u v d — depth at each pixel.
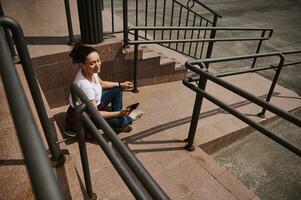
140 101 3.48
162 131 2.88
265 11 11.38
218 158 3.15
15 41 1.24
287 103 4.28
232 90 1.80
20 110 0.67
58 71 2.85
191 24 8.45
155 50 4.16
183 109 3.38
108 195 2.02
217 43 7.17
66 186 1.50
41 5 4.48
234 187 2.20
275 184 2.90
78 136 1.50
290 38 8.34
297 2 13.61
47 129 1.48
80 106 1.39
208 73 1.97
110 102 2.88
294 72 5.92
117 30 3.67
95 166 2.26
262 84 4.82
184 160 2.46
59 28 3.50
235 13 10.59
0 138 1.64
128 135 2.76
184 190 2.15
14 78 0.77
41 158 0.58
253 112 3.79
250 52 6.87
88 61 2.17
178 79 4.13
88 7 2.77
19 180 1.41
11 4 4.46
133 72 3.52
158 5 9.99
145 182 0.95
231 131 3.18
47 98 2.93
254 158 3.20
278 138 1.62
